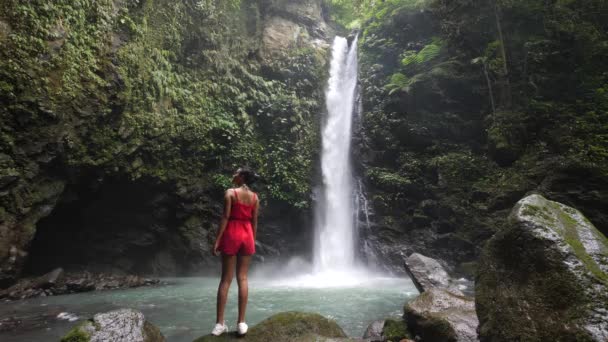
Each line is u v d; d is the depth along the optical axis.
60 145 10.68
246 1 20.58
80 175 11.66
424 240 15.23
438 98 16.72
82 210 13.06
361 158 18.30
